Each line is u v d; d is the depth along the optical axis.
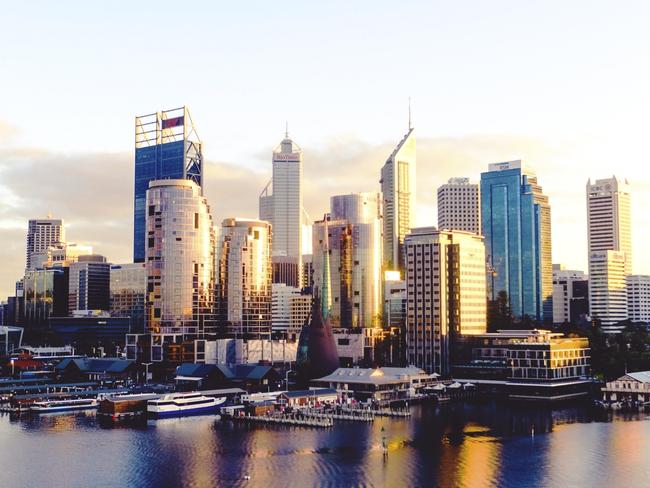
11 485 197.88
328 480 199.12
